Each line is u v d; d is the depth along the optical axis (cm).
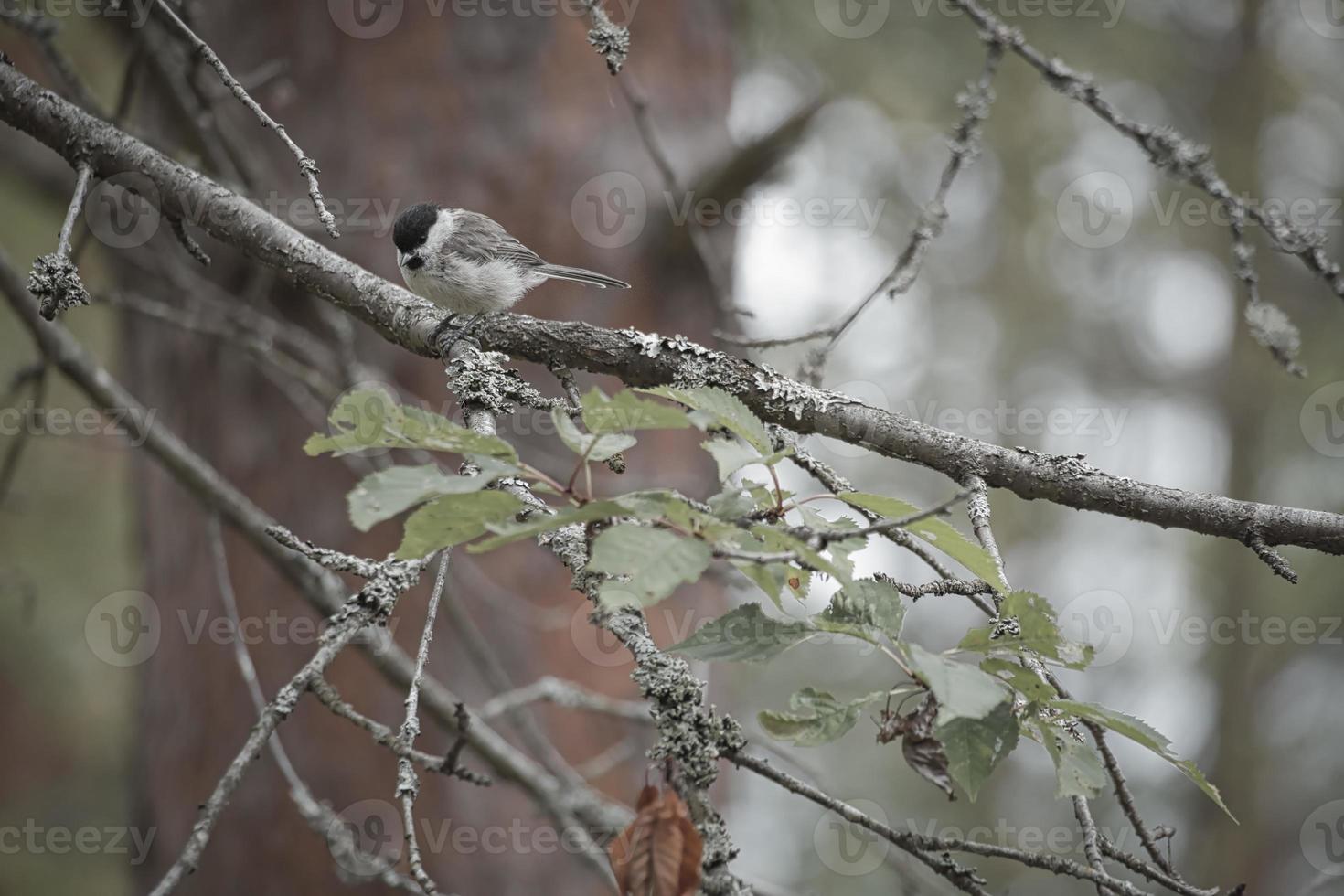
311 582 826
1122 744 1700
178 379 1095
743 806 1452
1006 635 410
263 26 1030
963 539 390
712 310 1076
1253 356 1709
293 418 1030
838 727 384
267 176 970
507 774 845
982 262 1844
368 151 1012
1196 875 1648
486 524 339
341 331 885
